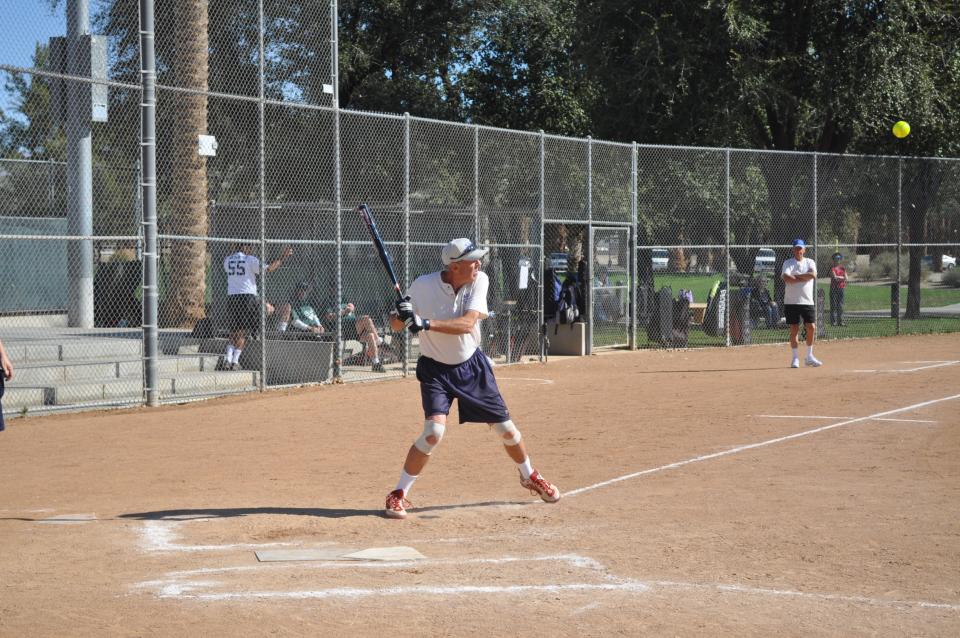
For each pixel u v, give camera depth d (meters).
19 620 5.86
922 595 6.39
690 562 7.20
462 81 47.03
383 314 22.31
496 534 8.15
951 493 9.52
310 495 9.92
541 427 14.18
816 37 32.12
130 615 5.96
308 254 22.45
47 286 24.72
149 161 16.83
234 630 5.66
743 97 30.62
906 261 32.12
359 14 43.91
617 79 32.12
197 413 15.98
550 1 44.25
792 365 21.69
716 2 29.94
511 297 23.36
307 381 19.91
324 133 21.55
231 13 21.64
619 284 26.80
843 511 8.81
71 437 13.70
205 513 9.02
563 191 24.56
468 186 22.66
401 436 13.62
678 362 23.61
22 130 19.53
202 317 23.03
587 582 6.69
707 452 11.91
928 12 31.34
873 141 35.16
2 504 9.52
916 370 20.20
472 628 5.71
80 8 20.05
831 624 5.79
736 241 28.56
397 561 7.27
